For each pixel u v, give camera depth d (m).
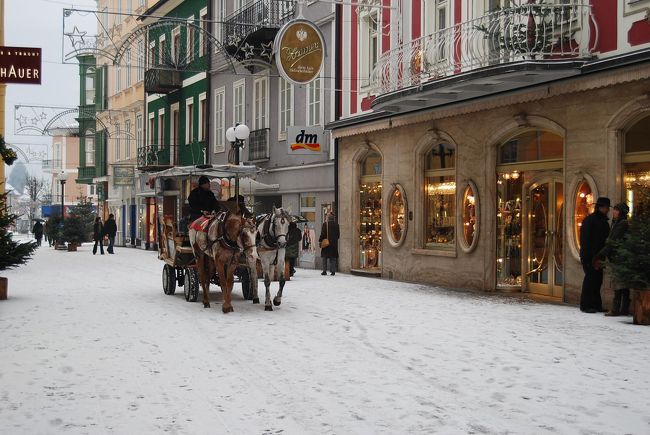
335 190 25.61
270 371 9.33
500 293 18.17
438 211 20.97
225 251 14.59
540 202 17.56
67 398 8.04
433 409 7.54
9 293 18.69
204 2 37.81
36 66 18.19
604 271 14.59
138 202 49.16
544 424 6.96
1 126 29.34
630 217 14.03
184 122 41.47
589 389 8.30
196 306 15.83
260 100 31.94
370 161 24.36
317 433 6.76
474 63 17.36
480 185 18.97
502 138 18.34
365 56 24.14
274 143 30.36
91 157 62.00
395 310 14.97
